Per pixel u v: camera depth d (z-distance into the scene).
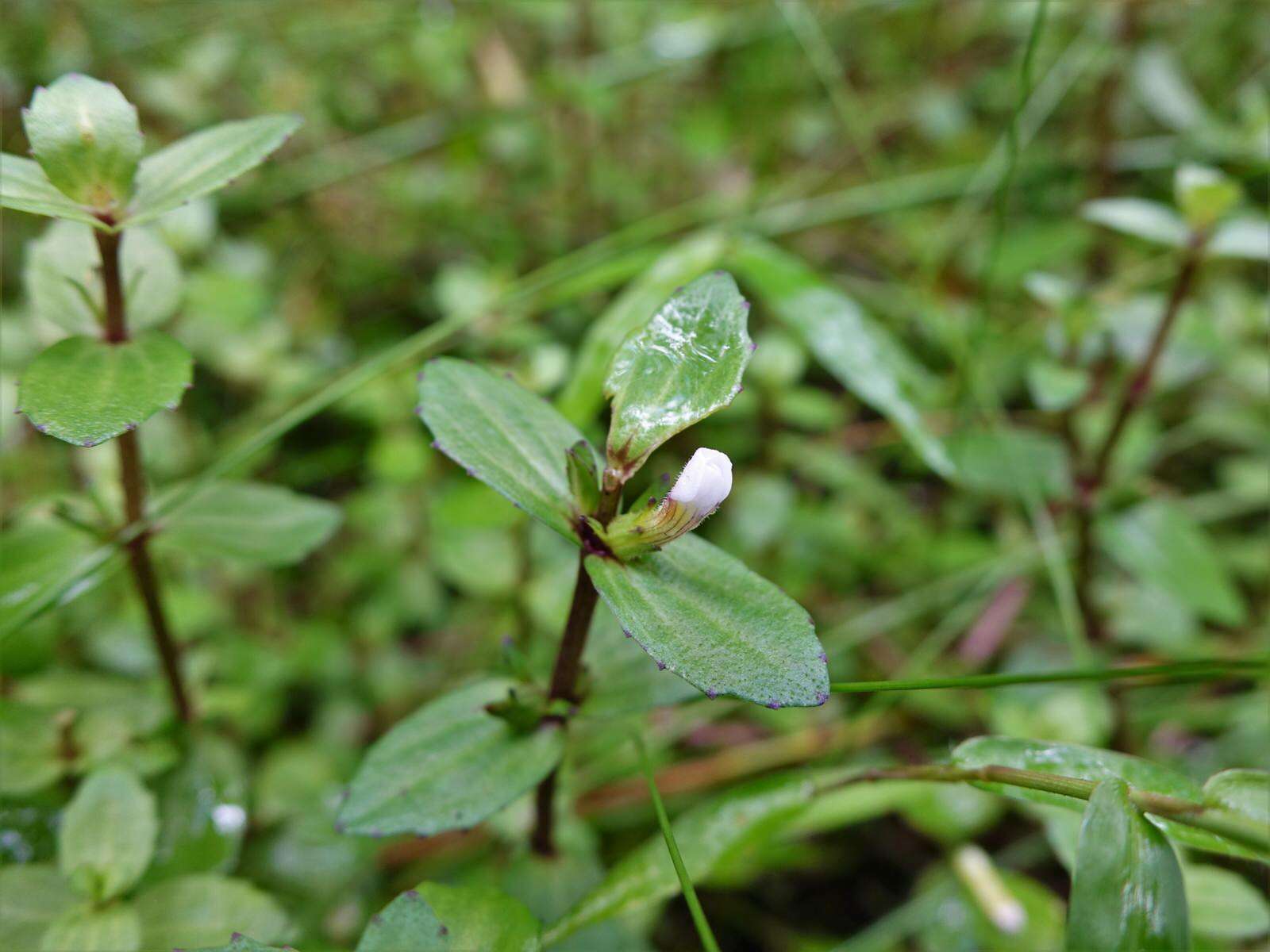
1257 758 0.19
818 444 0.25
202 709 0.17
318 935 0.17
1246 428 0.24
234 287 0.23
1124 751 0.19
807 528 0.23
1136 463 0.21
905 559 0.23
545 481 0.12
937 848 0.20
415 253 0.28
